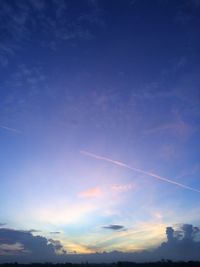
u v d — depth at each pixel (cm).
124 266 12069
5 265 12175
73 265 12469
